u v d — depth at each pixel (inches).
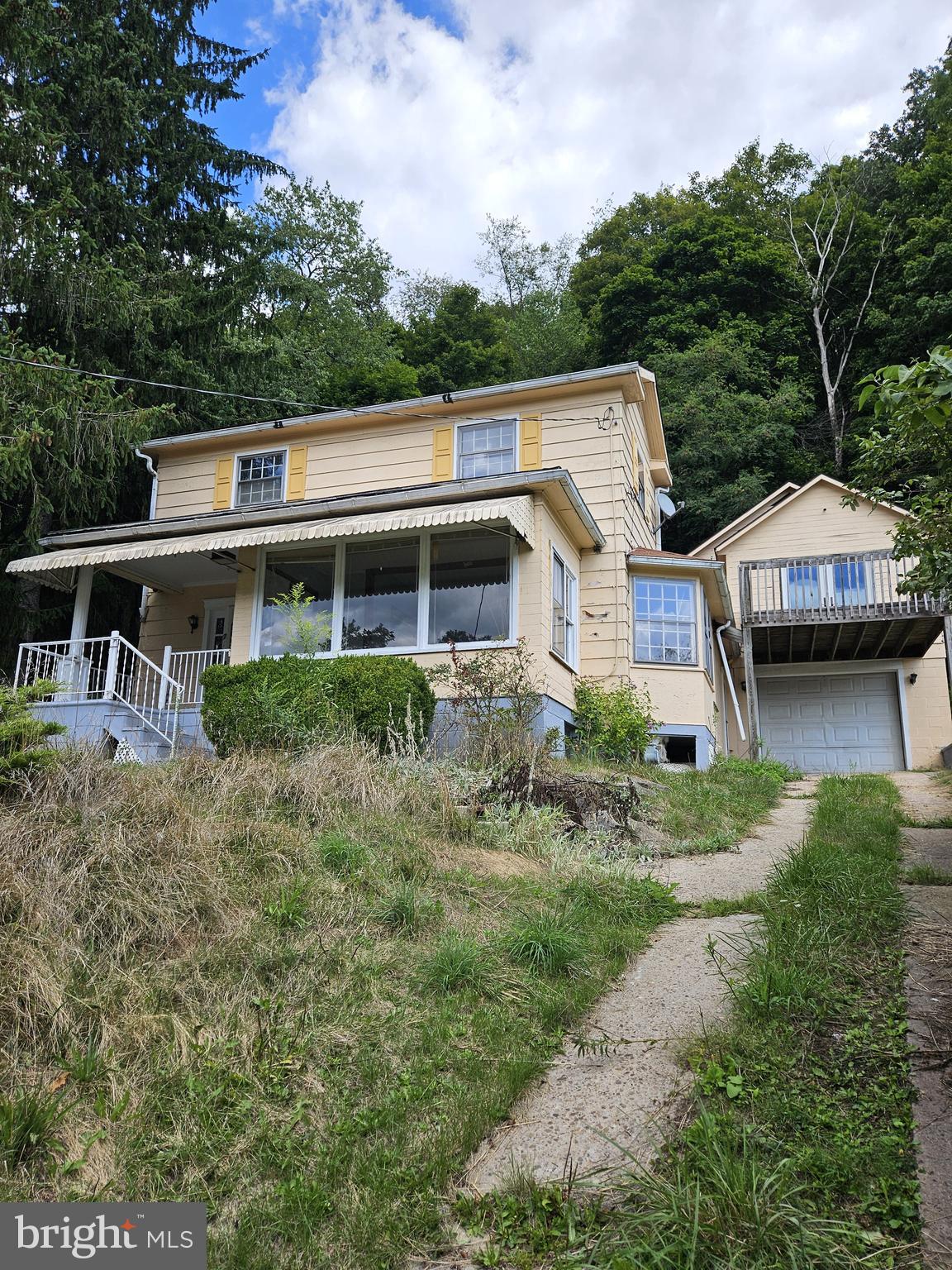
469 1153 142.4
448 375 1405.0
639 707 553.3
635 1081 157.2
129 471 775.7
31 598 719.7
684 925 240.2
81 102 760.3
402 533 522.6
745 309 1419.8
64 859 201.5
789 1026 164.7
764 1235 109.9
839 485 816.9
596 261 1642.5
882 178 1579.7
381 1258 119.8
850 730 765.9
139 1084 152.8
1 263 607.8
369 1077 161.3
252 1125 147.6
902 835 326.0
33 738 236.4
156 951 187.8
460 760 382.6
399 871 251.9
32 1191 129.1
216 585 663.1
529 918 229.5
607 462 606.5
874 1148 128.2
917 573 250.4
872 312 1299.2
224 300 784.3
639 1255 111.6
